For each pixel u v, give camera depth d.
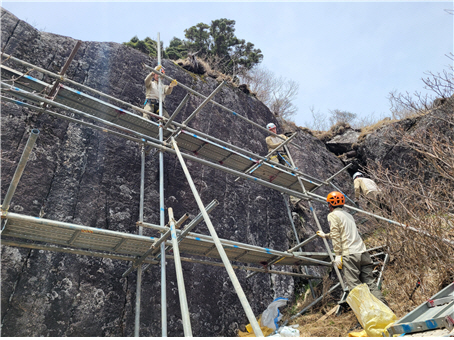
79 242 3.99
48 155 5.23
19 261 4.27
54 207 4.90
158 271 5.55
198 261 5.36
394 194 6.27
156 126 5.91
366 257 4.57
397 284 5.37
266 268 6.20
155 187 6.40
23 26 6.10
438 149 5.74
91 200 5.34
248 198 8.24
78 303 4.50
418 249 4.96
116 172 5.91
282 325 5.96
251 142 9.73
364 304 3.57
